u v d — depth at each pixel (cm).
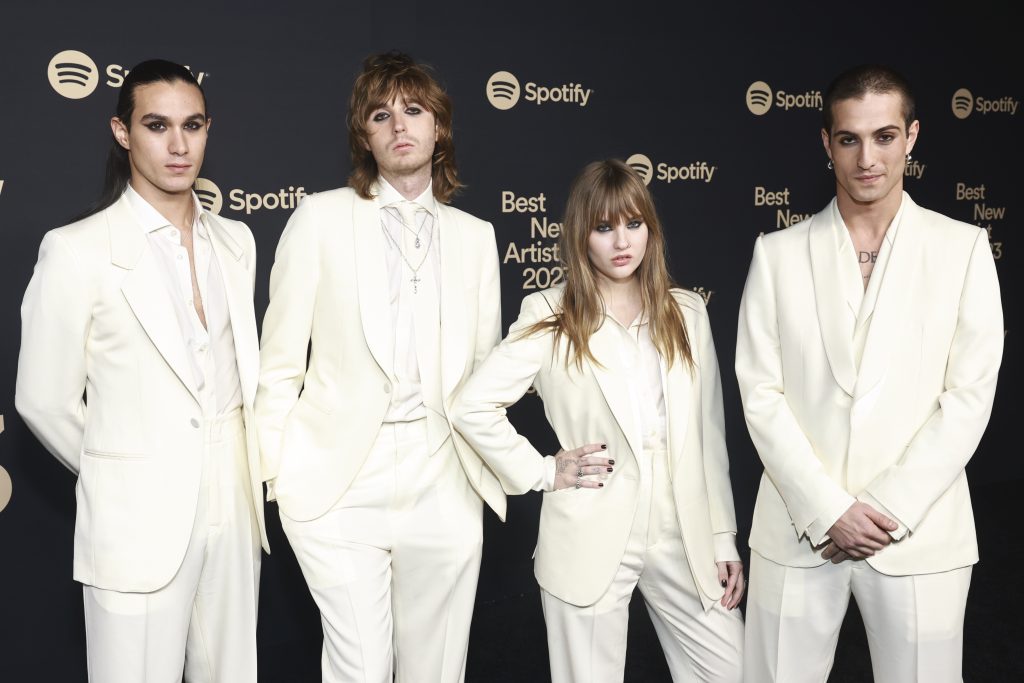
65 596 284
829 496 190
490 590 345
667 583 207
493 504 221
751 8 360
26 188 261
